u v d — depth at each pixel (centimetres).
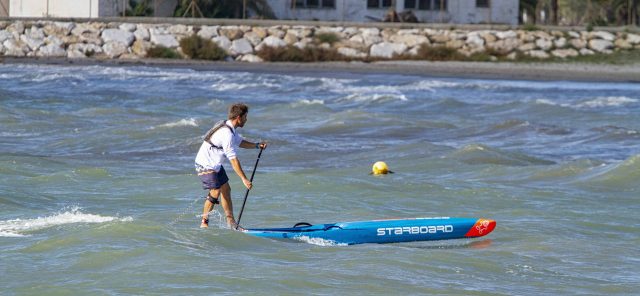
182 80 15375
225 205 5034
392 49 19300
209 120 9988
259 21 19275
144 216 5609
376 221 5091
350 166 7894
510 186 6850
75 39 18888
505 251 4881
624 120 11181
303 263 4453
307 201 6141
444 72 17788
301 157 8350
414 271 4388
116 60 18425
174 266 4300
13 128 9506
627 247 5031
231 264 4369
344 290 4012
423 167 7762
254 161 8119
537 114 11806
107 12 19762
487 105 12525
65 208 5806
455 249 4928
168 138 9019
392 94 14112
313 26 19350
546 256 4791
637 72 17900
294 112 11419
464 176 7400
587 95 14312
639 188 6794
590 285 4250
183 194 6381
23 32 18850
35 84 14112
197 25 19138
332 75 16912
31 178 6856
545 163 8106
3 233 4978
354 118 10700
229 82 15275
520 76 17400
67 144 8712
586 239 5212
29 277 4125
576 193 6625
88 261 4362
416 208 6031
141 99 12588
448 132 10100
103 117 10588
